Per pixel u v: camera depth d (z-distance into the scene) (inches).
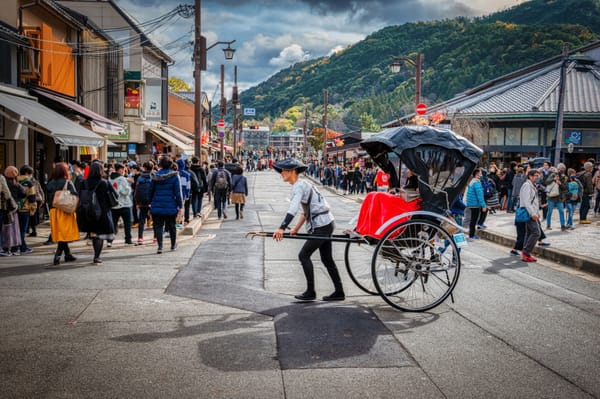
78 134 571.8
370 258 419.2
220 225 669.3
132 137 1143.6
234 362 192.9
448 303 287.3
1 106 578.9
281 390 169.3
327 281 340.2
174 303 273.0
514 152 1358.3
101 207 376.5
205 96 2436.0
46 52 674.2
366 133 2246.6
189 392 166.9
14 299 274.2
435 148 278.5
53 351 201.2
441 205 280.2
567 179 608.4
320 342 216.4
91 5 1245.1
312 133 3809.1
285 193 1342.3
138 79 1112.2
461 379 181.0
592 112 1299.2
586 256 418.6
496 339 225.1
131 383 172.9
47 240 493.7
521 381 180.1
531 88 1480.1
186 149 1312.7
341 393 167.9
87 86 893.2
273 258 424.2
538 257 459.2
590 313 271.7
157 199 433.7
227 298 286.4
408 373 185.5
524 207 436.8
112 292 292.4
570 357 204.4
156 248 467.8
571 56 1612.9
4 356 195.5
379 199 280.7
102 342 211.6
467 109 1389.0
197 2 939.3
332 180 1765.5
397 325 243.3
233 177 743.7
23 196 430.0
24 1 649.0
